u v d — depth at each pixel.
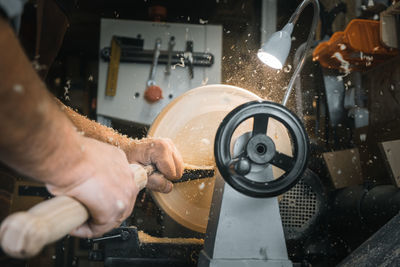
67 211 0.46
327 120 2.00
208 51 2.27
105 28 2.24
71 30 3.61
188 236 1.69
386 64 1.71
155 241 1.24
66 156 0.47
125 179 0.57
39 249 0.40
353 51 1.60
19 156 0.42
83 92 3.68
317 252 1.32
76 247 3.12
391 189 1.23
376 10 1.76
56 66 3.67
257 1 2.49
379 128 1.66
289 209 1.29
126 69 2.22
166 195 1.32
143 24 2.25
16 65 0.38
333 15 2.05
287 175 0.86
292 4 2.48
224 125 0.84
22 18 1.77
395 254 0.80
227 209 0.90
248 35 2.59
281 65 1.11
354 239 1.39
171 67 2.24
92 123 1.14
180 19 3.31
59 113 0.47
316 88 2.05
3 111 0.37
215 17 3.22
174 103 1.37
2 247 0.40
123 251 1.20
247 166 0.83
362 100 1.88
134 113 2.21
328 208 1.50
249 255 0.89
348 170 1.51
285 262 0.89
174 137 1.35
